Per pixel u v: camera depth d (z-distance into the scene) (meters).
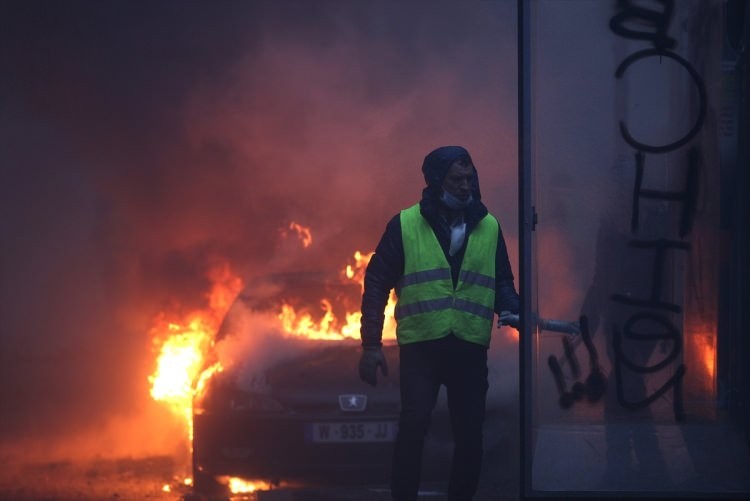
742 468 8.74
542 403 8.89
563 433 8.85
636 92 8.88
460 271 9.97
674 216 8.87
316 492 13.47
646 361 8.85
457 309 9.91
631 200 8.88
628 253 8.88
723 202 8.87
